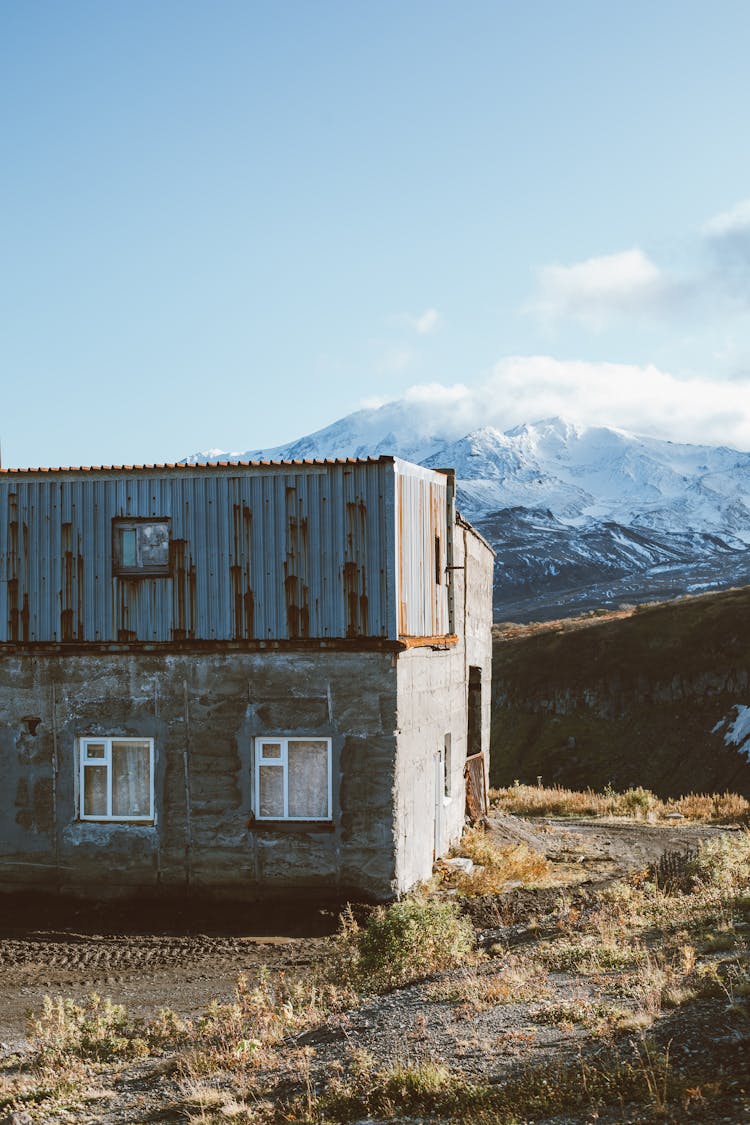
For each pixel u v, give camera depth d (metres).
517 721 108.69
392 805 17.58
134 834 18.14
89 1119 8.30
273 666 17.98
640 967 9.92
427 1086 7.50
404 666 18.31
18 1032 11.58
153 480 18.45
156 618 18.28
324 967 13.40
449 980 10.91
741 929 11.04
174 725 18.16
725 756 90.50
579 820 30.50
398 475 18.42
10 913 17.55
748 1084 6.58
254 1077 8.80
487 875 19.64
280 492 18.17
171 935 16.34
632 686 104.06
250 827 17.84
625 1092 6.86
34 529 18.67
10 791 18.53
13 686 18.62
